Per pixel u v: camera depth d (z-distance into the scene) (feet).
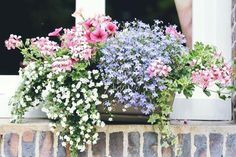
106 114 9.75
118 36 9.64
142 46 9.50
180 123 10.16
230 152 9.74
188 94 9.46
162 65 9.25
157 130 9.64
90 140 9.50
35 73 9.71
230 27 10.95
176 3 11.19
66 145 9.62
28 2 11.86
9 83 11.07
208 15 11.05
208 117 10.79
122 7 11.43
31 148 9.69
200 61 9.66
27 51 10.16
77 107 9.37
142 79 9.39
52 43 9.77
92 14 11.11
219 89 10.18
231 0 10.93
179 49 9.77
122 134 9.66
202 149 9.71
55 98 9.46
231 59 10.85
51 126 9.54
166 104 9.45
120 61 9.47
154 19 11.38
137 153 9.64
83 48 9.41
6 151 9.68
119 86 9.46
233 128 9.76
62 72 9.45
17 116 9.93
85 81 9.41
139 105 9.40
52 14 11.77
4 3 12.02
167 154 9.66
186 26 11.10
